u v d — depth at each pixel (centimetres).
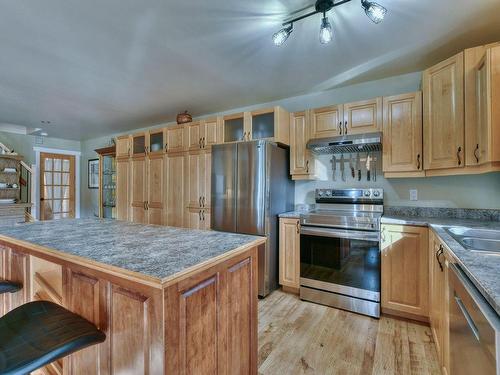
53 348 90
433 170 222
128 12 173
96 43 211
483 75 173
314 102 323
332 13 174
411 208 263
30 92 318
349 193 289
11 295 169
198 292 103
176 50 222
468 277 108
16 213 479
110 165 510
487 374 80
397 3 165
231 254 120
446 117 203
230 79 281
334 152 303
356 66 252
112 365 104
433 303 188
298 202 329
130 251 119
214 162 311
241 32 197
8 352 89
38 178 575
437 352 174
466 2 164
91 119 446
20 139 553
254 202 280
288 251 284
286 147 314
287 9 171
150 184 400
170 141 378
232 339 123
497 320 79
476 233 177
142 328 93
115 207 468
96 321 110
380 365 171
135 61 241
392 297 225
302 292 267
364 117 260
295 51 224
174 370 91
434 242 184
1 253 177
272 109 292
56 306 119
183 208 360
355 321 226
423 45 215
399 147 242
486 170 174
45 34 198
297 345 193
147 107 377
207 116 417
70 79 280
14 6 166
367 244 235
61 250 121
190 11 172
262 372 165
